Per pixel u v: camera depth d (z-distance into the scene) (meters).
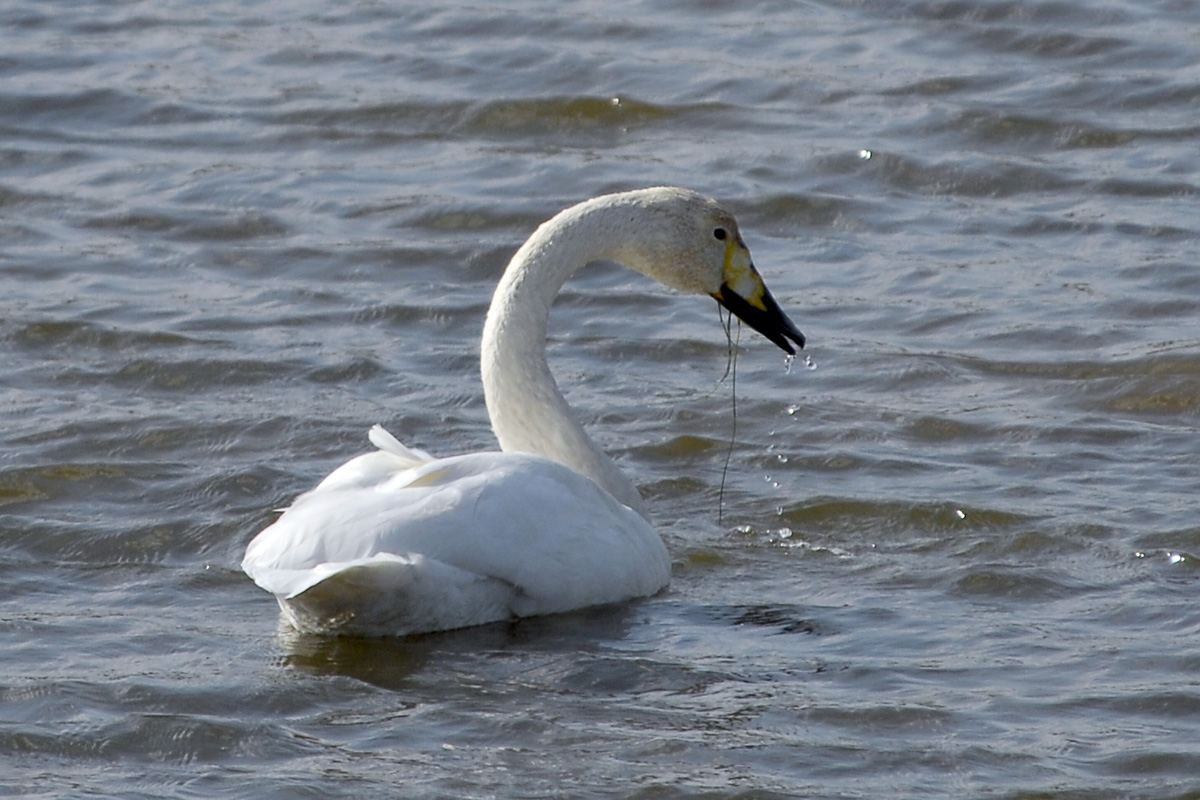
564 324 16.73
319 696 9.69
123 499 12.76
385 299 17.00
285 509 12.56
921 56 23.00
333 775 8.79
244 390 14.91
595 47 23.59
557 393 11.97
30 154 20.61
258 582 9.81
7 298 16.70
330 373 15.27
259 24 24.83
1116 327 16.09
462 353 15.84
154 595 11.27
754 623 10.78
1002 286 17.19
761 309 12.27
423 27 24.44
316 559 10.06
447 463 10.61
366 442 13.88
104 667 10.03
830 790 8.65
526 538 10.48
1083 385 14.95
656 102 21.84
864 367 15.45
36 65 23.25
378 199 19.45
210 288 17.23
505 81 22.61
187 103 22.06
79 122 21.62
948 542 12.13
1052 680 9.89
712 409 14.62
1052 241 18.33
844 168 20.09
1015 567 11.57
